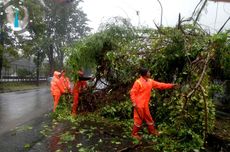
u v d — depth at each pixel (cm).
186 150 706
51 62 4700
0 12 2550
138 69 988
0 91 2469
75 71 1046
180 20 933
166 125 862
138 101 781
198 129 776
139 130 868
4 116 1112
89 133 830
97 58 1082
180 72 911
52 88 1145
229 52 868
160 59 934
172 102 849
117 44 1057
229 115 1055
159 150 700
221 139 752
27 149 677
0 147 691
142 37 1041
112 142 741
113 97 1052
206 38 859
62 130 862
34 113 1205
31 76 4250
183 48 886
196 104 775
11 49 2923
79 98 1097
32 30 3209
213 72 995
